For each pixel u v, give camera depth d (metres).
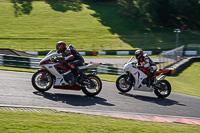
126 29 93.94
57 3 116.56
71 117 10.77
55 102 13.62
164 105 16.02
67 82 15.25
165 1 96.25
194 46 70.62
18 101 13.04
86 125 9.69
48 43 74.56
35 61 33.75
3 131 8.06
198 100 19.11
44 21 94.06
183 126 11.59
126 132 9.36
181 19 105.50
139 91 19.72
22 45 71.12
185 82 33.03
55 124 9.39
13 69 27.09
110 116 12.05
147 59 18.08
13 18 93.75
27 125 8.89
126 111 13.62
